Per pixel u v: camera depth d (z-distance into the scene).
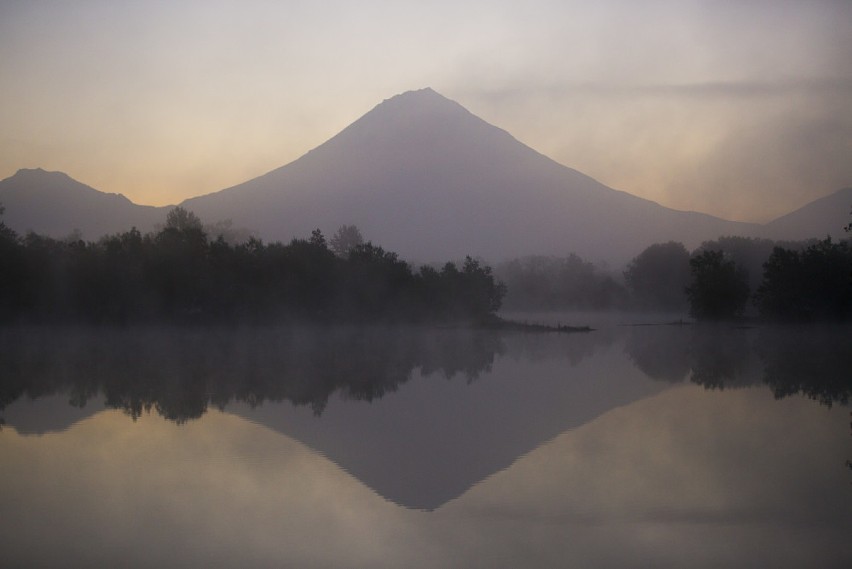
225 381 44.59
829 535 17.70
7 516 19.48
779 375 46.38
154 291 84.31
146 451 26.44
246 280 88.00
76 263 83.81
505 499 20.64
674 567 16.03
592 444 26.94
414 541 17.59
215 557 16.73
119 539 17.86
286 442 27.78
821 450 25.73
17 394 39.62
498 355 61.38
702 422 30.89
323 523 18.89
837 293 91.94
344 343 74.25
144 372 48.88
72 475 23.33
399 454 25.78
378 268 97.25
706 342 75.50
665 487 21.47
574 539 17.61
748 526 18.33
